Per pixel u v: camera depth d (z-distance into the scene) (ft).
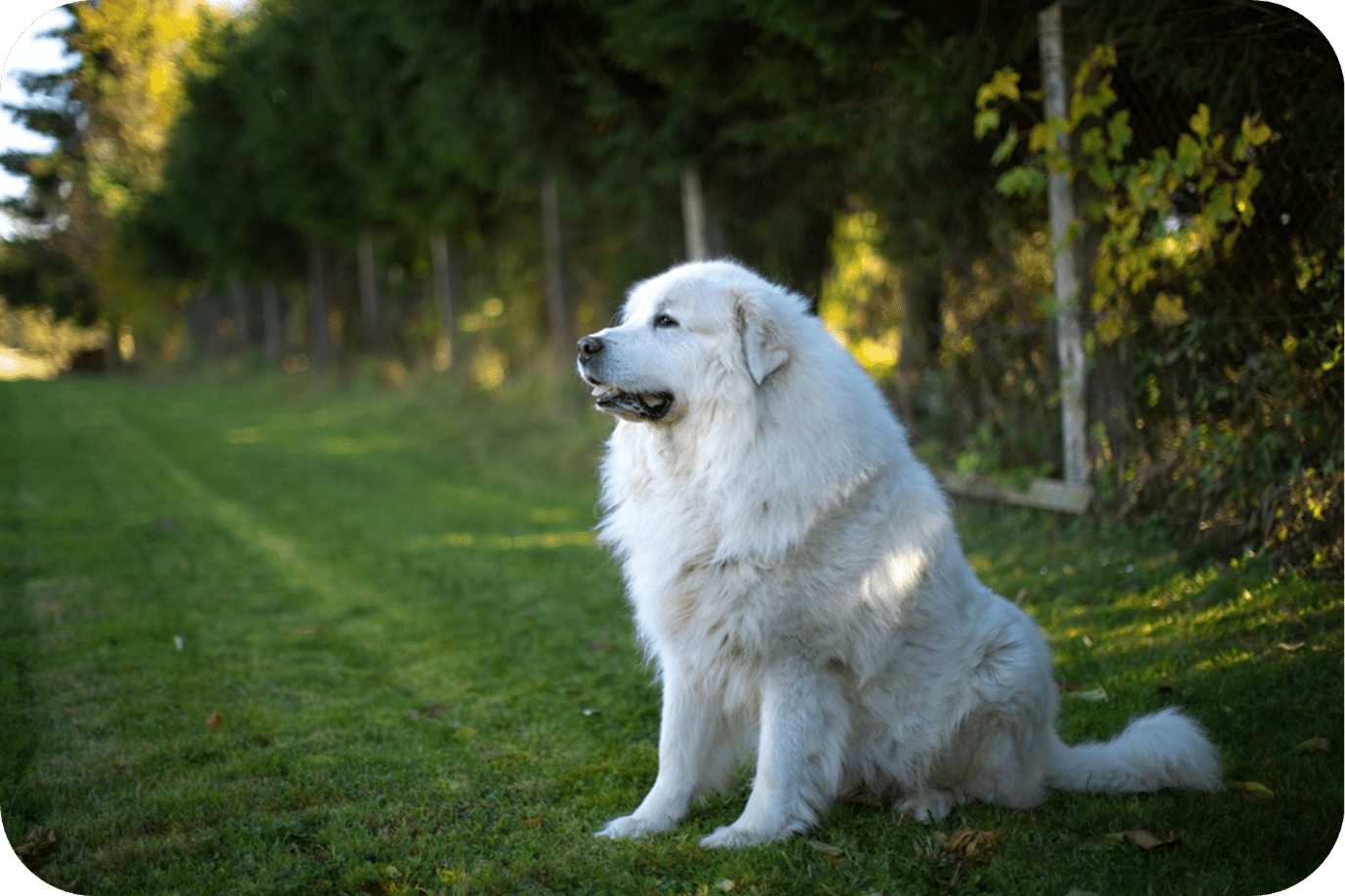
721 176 26.35
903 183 21.75
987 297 21.07
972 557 17.94
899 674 9.05
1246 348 15.55
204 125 36.22
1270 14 13.10
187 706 12.32
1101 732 10.83
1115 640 13.47
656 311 9.17
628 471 9.55
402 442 39.29
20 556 20.99
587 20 24.47
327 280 64.34
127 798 9.70
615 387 9.00
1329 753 9.75
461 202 39.63
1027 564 17.21
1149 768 9.30
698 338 8.92
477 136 28.78
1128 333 17.20
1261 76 14.06
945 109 18.95
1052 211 18.06
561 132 28.58
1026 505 19.47
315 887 7.96
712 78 22.62
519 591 17.88
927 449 21.83
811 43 18.30
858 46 18.45
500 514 25.39
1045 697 9.22
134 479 32.17
